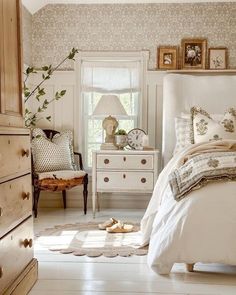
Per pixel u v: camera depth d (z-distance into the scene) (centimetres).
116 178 444
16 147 206
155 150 452
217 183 261
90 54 508
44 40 510
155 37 505
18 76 223
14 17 216
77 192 510
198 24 501
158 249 252
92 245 324
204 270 264
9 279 189
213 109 480
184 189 265
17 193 206
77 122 512
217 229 245
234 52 499
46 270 262
